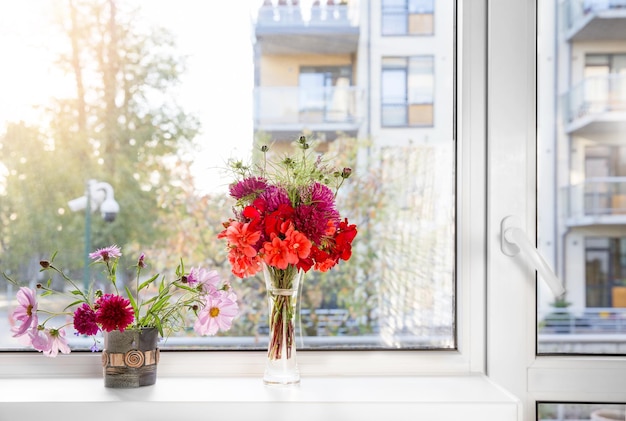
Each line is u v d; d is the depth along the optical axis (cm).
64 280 159
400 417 127
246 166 153
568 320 159
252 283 160
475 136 155
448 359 154
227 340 159
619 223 160
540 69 160
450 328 159
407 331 159
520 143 154
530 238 153
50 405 126
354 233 139
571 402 152
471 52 155
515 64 154
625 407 154
